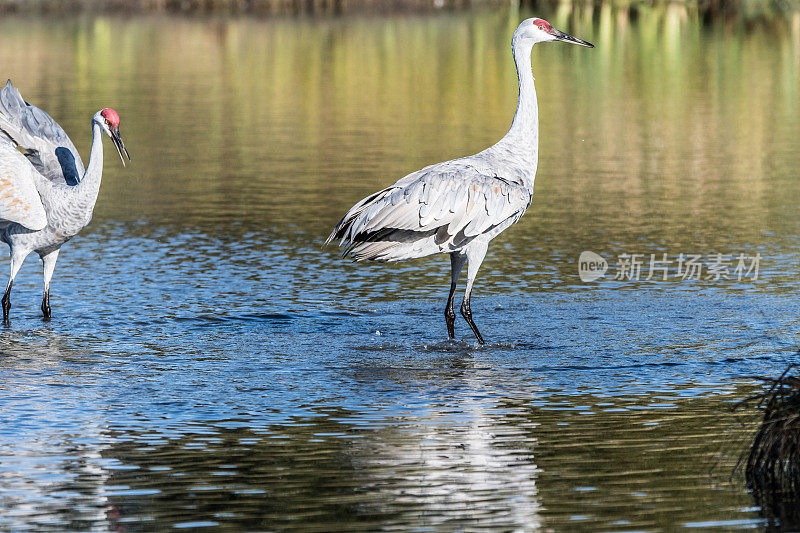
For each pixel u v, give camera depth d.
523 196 13.60
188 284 15.87
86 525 8.02
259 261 17.33
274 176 24.20
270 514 8.17
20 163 13.82
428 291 15.62
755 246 17.94
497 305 14.77
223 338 13.25
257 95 36.75
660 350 12.56
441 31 55.50
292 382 11.52
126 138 28.78
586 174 24.38
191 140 28.72
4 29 54.81
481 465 9.14
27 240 14.02
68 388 11.25
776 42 49.53
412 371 11.91
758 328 13.42
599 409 10.55
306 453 9.45
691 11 63.12
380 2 68.81
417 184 13.05
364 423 10.20
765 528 7.90
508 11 65.25
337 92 37.47
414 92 37.41
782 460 8.88
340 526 7.96
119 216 20.61
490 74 41.38
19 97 14.90
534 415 10.40
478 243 13.30
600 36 53.00
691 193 22.31
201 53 47.44
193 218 20.38
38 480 8.84
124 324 13.84
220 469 9.09
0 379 11.51
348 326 13.80
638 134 29.11
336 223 19.89
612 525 7.96
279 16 63.50
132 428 10.06
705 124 30.52
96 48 48.31
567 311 14.39
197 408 10.66
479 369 11.96
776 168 24.88
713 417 10.27
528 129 14.05
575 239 18.58
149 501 8.44
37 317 14.15
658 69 41.97
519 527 7.94
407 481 8.80
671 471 8.98
